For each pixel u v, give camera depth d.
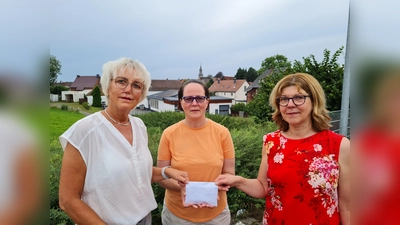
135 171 1.64
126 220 1.58
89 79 55.03
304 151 1.63
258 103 11.25
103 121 1.62
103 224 1.47
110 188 1.52
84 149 1.50
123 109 1.68
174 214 2.20
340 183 1.59
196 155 2.14
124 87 1.66
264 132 7.20
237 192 3.38
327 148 1.60
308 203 1.59
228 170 2.26
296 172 1.62
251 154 4.24
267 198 1.84
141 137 1.84
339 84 8.98
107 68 1.69
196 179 2.12
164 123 10.66
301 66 10.00
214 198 1.96
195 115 2.17
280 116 1.83
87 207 1.48
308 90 1.67
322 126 1.67
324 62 9.35
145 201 1.74
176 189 2.13
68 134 1.48
